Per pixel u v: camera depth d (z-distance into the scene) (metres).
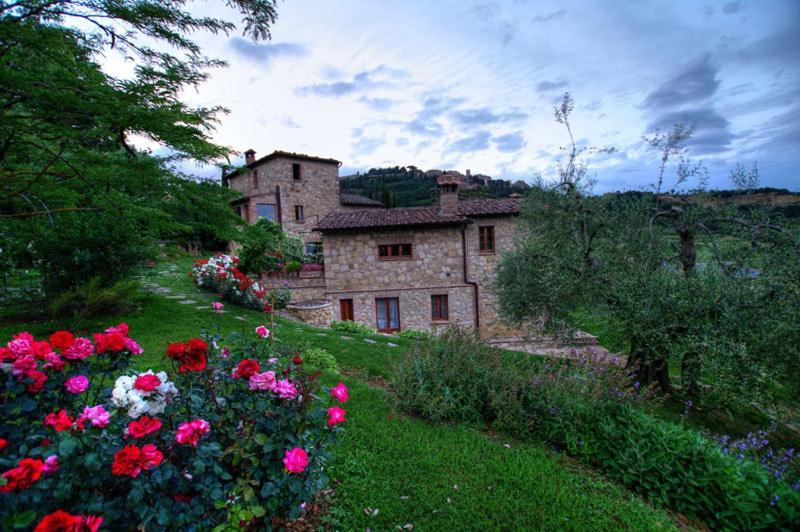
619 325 7.09
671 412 6.70
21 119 3.73
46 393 1.91
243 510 1.95
